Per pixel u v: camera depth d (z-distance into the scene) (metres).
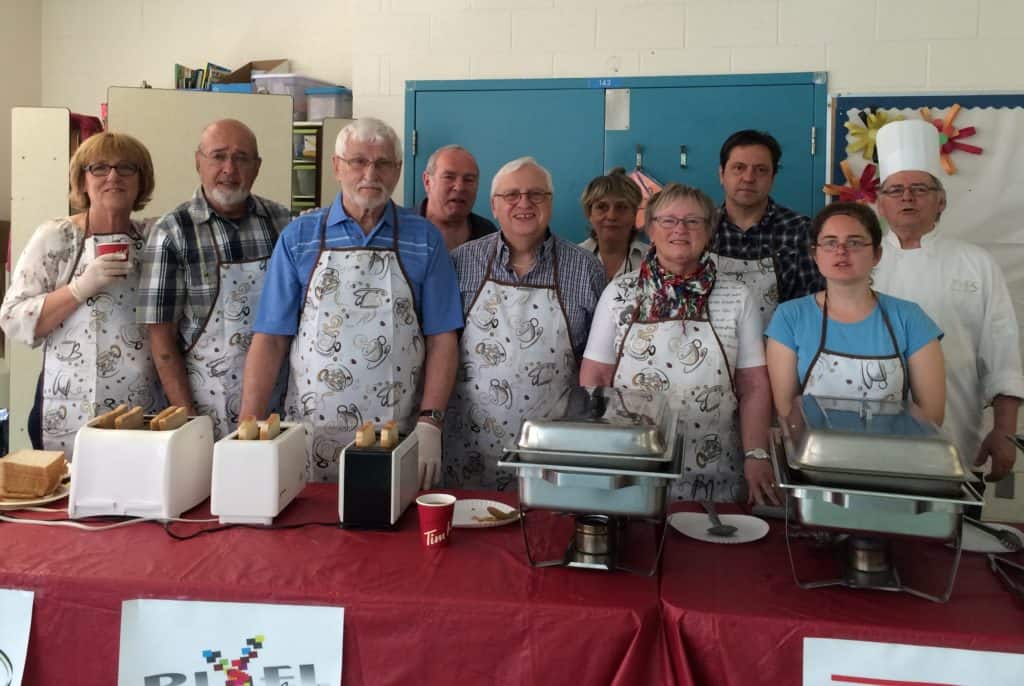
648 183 3.51
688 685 1.16
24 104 4.46
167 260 2.18
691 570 1.35
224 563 1.35
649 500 1.27
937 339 1.78
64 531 1.50
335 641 1.23
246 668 1.25
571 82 3.56
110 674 1.27
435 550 1.42
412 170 3.72
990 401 2.35
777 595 1.24
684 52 3.47
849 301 1.81
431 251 2.14
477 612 1.20
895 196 2.34
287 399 2.18
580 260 2.30
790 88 3.39
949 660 1.11
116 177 2.23
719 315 2.00
